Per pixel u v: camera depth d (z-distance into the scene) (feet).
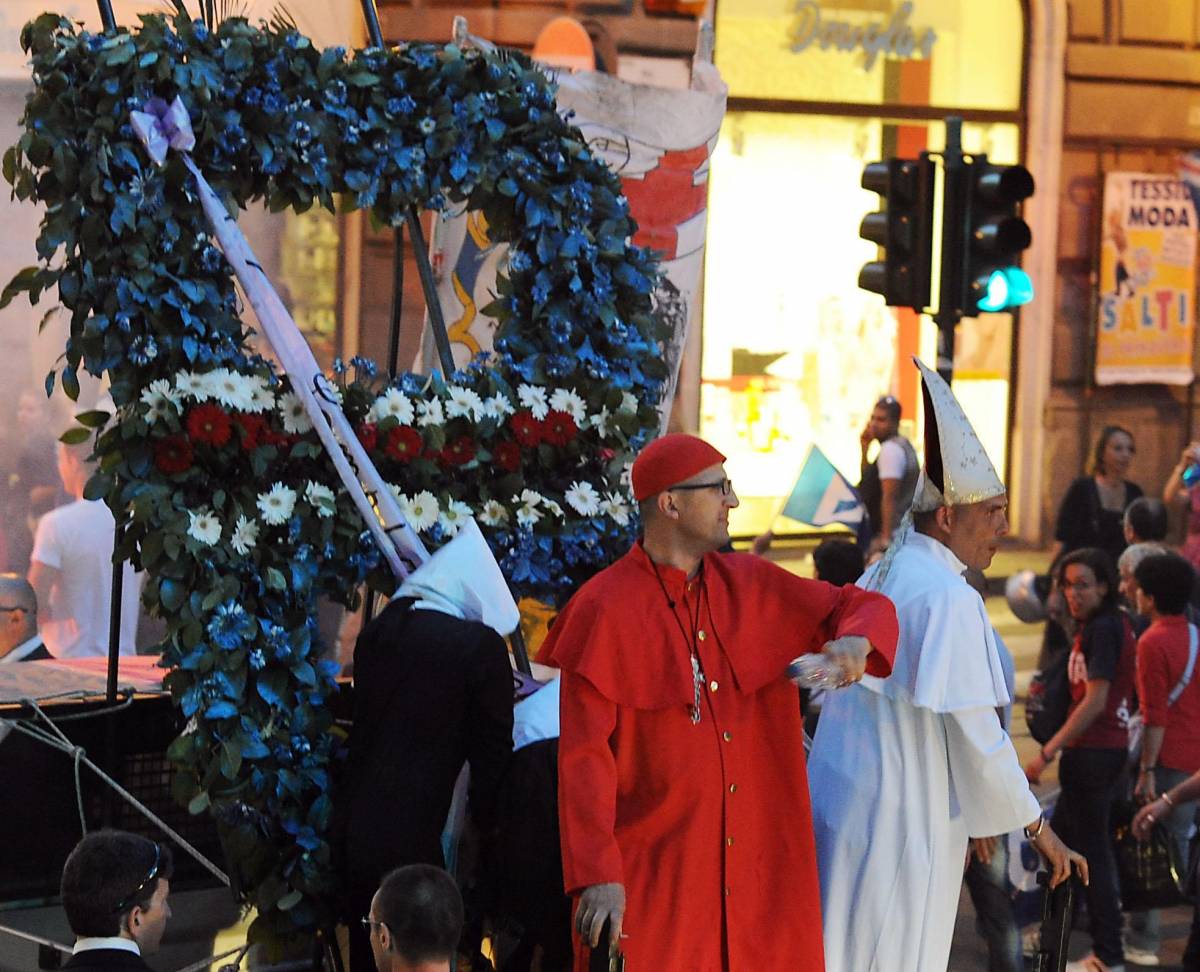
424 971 13.75
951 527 16.72
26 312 33.42
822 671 14.06
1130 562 27.66
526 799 15.89
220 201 17.95
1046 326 53.67
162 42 17.43
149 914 14.74
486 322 22.20
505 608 17.06
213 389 17.22
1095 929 24.94
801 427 52.21
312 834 17.25
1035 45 53.06
